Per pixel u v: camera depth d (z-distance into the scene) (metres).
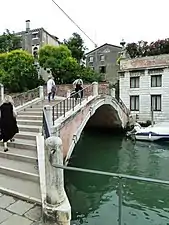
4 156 6.93
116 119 21.98
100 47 42.78
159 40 27.23
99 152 16.03
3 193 4.88
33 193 4.74
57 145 3.92
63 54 29.62
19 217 4.00
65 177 10.69
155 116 23.16
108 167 12.73
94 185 9.81
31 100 15.97
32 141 7.90
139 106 24.11
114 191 9.23
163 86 22.67
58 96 20.38
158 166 12.84
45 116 7.84
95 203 8.20
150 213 7.55
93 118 23.09
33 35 37.09
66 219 3.81
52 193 3.88
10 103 7.04
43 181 4.94
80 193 9.02
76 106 13.06
